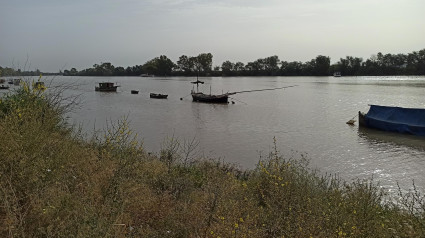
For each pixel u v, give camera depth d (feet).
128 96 214.48
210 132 86.94
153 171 26.32
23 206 14.48
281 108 148.25
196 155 58.70
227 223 16.43
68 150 21.34
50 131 24.22
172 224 17.57
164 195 21.02
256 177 28.73
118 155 23.70
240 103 173.68
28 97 26.37
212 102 175.22
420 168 57.36
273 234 16.94
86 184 18.51
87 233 13.29
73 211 14.57
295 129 93.45
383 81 416.46
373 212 22.84
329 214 19.83
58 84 33.91
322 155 65.36
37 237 13.23
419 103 159.22
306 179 27.50
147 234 15.87
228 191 22.07
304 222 17.62
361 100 179.83
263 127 96.17
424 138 83.05
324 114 126.72
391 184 49.03
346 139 80.94
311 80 512.63
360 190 27.14
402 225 20.38
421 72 590.96
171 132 85.30
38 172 16.65
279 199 21.02
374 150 70.03
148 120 107.76
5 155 16.61
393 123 91.04
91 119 100.83
